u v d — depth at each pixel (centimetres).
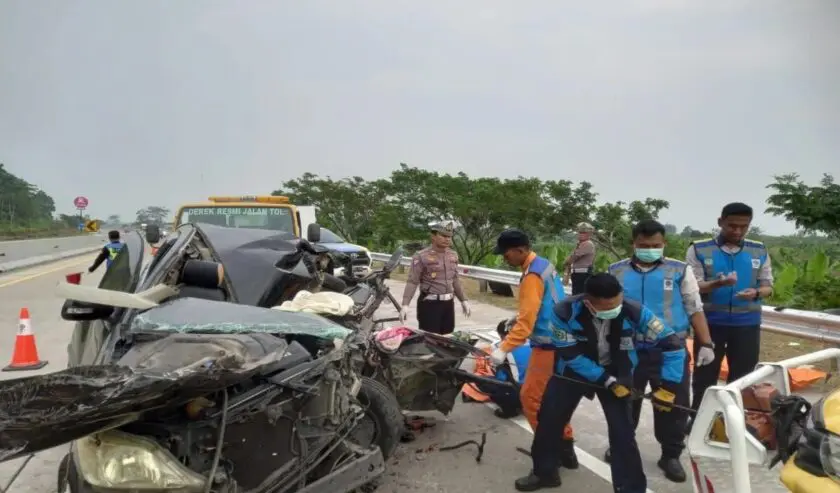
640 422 544
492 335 601
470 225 1975
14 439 224
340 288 547
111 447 252
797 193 1105
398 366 463
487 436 507
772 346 812
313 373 303
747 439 275
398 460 458
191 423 267
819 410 267
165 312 300
